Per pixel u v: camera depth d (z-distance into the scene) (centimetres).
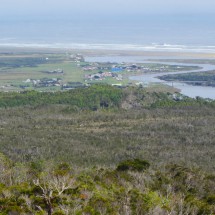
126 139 7756
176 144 7469
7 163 4478
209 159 6419
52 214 2619
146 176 4103
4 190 3130
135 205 2958
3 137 7506
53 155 6338
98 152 6725
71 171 4272
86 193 3147
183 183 4025
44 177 3350
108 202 2958
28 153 6366
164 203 3053
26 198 2898
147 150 6969
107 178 3978
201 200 3478
